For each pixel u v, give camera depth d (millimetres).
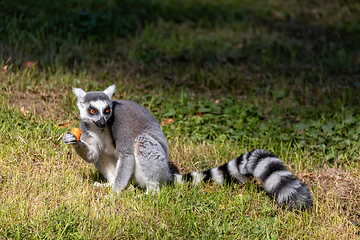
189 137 10789
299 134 10938
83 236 6723
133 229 7000
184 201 7793
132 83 13375
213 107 12156
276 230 7387
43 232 6703
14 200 7453
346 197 8547
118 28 16375
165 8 18938
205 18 18719
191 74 14250
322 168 9680
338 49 16891
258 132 11094
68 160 9180
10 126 9898
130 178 8523
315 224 7699
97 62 14266
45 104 11305
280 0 21672
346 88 13820
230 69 14852
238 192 8539
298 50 16453
